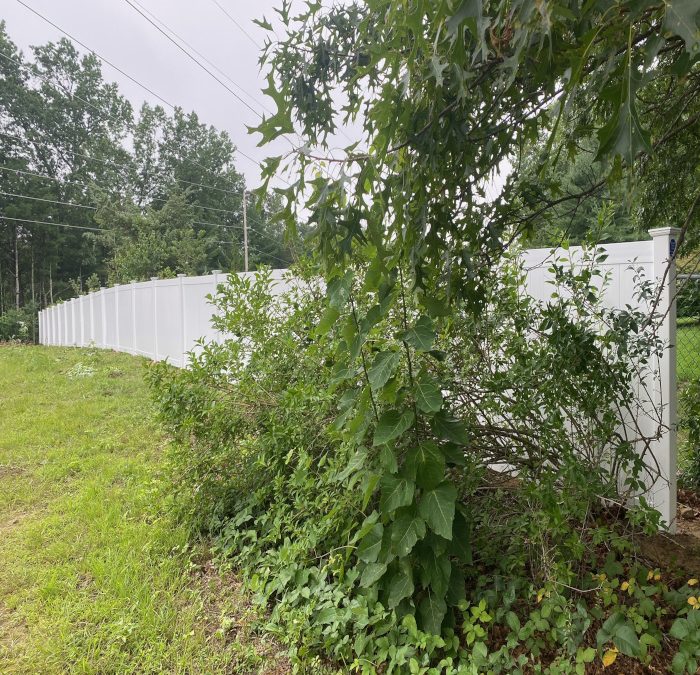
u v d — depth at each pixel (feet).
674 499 8.89
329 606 6.97
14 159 122.11
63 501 12.11
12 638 7.44
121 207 107.55
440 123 4.99
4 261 122.72
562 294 10.44
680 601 6.16
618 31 3.10
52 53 136.26
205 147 147.33
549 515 6.40
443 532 5.75
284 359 11.09
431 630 6.14
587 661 5.42
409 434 6.95
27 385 27.86
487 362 9.32
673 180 9.36
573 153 5.90
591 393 8.04
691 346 10.35
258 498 9.46
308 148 5.01
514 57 3.42
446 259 6.11
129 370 31.24
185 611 7.86
